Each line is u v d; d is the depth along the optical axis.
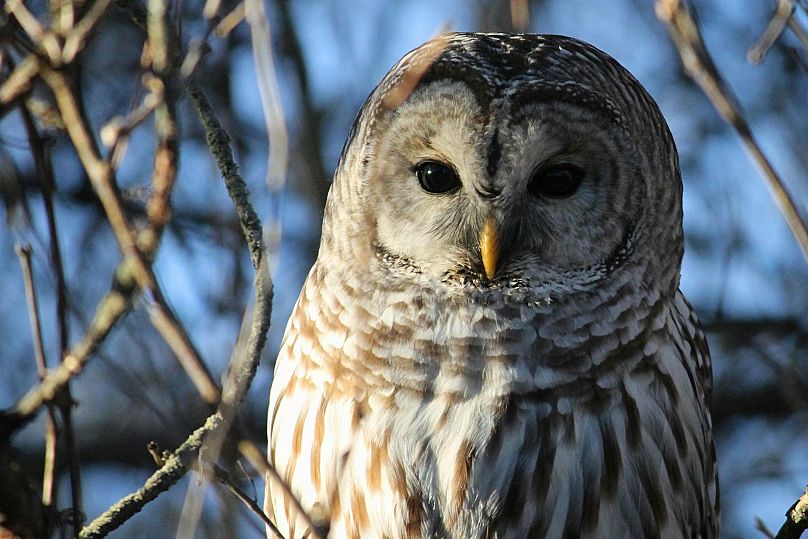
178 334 6.53
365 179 9.69
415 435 9.37
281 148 7.34
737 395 15.55
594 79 9.60
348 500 9.50
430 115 9.38
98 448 15.20
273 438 10.06
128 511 7.60
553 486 9.33
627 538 9.50
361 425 9.48
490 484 9.30
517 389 9.38
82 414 15.27
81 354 7.36
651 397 9.66
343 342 9.62
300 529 9.78
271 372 13.84
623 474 9.45
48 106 8.17
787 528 8.12
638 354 9.65
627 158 9.62
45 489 7.75
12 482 7.54
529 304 9.54
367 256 9.70
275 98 7.40
